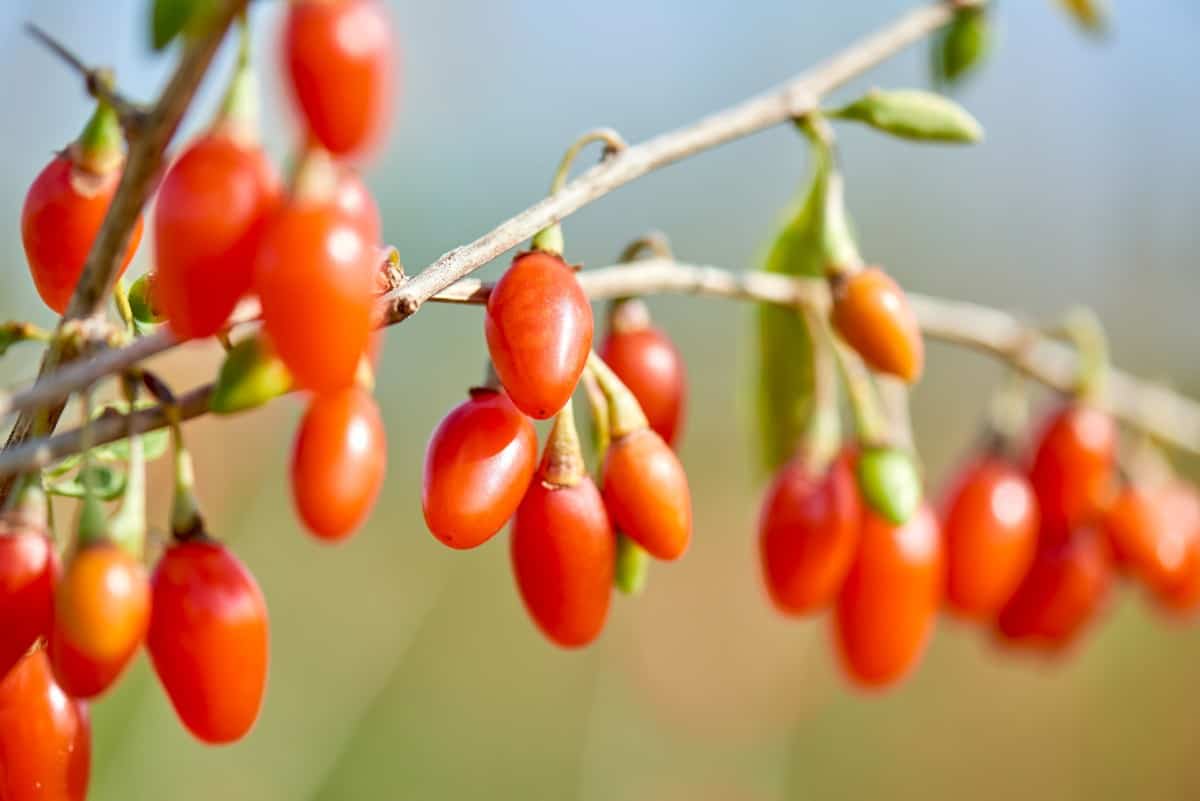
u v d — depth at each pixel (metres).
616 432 0.33
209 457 0.47
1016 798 0.76
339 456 0.32
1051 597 0.41
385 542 0.61
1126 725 0.77
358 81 0.29
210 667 0.31
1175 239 0.84
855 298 0.34
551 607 0.33
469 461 0.32
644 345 0.36
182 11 0.29
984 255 0.86
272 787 0.51
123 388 0.31
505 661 0.65
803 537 0.37
